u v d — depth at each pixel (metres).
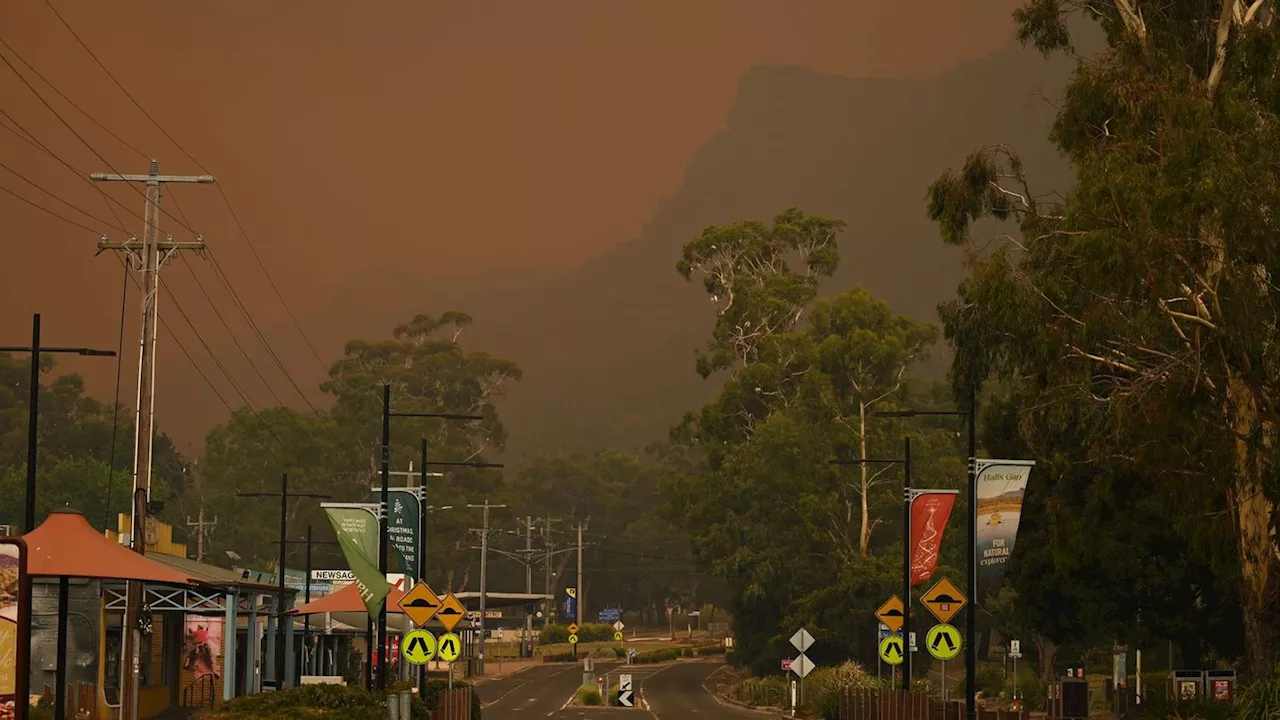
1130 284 61.56
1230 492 67.38
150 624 68.75
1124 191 60.56
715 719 109.25
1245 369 59.38
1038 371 73.69
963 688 127.50
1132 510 81.94
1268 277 60.09
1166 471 67.12
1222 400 63.59
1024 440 81.12
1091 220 62.94
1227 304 58.44
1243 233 57.19
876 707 85.00
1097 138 71.25
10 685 68.62
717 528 171.50
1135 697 82.62
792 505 166.62
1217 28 69.69
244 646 108.50
